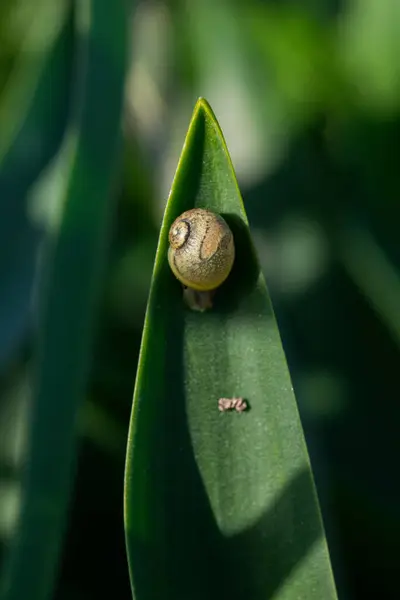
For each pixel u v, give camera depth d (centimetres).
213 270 23
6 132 40
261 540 23
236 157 42
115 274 41
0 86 47
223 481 23
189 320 23
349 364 37
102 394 37
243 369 23
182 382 23
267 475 23
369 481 34
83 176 31
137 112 46
